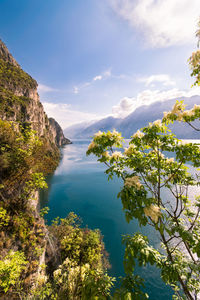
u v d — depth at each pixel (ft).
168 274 7.90
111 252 65.16
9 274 12.71
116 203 117.60
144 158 10.59
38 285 21.44
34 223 29.96
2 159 25.66
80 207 110.42
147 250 7.18
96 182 176.65
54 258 34.81
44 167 32.73
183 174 10.46
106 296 6.62
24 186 31.17
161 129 9.91
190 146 9.09
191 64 12.37
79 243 42.91
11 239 23.26
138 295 5.95
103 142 10.19
